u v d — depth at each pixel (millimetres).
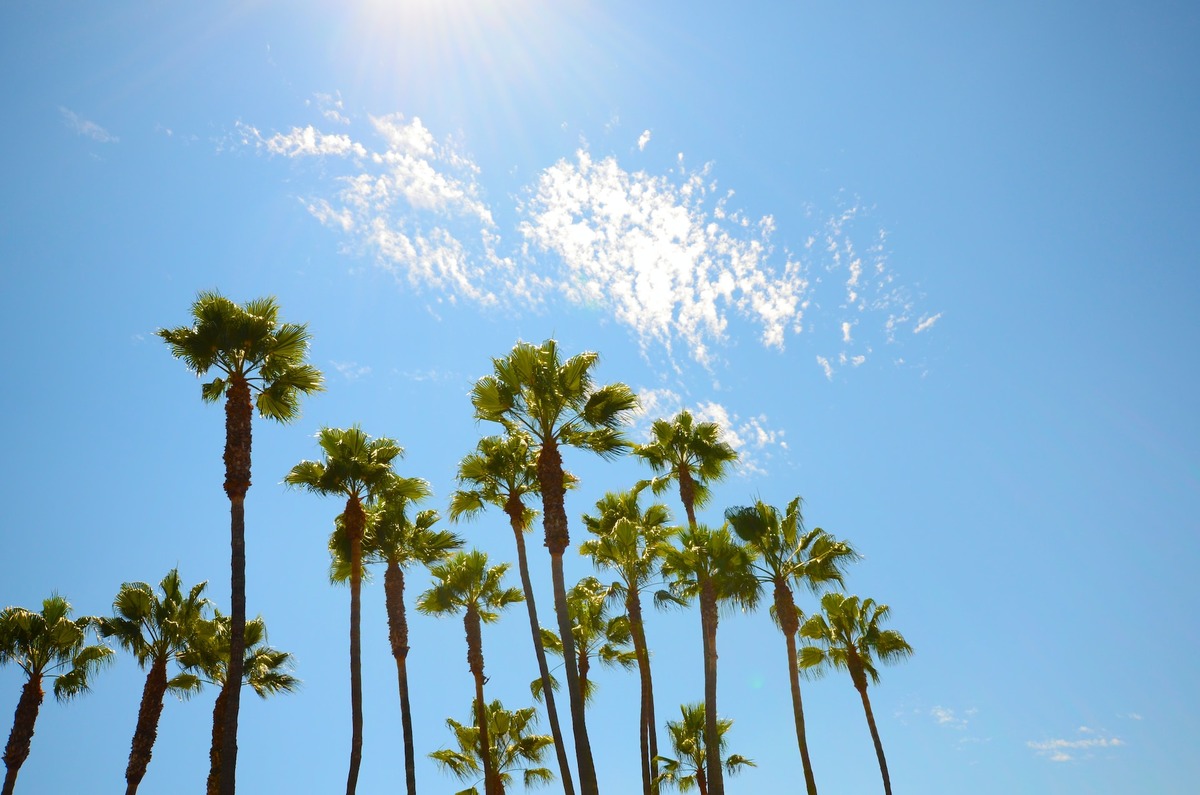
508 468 28875
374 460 27547
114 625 28891
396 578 28109
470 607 32875
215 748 28141
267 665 31391
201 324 22875
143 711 27984
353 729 24031
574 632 35625
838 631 34562
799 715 27031
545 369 25266
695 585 27938
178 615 29844
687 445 31734
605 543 32438
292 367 24109
